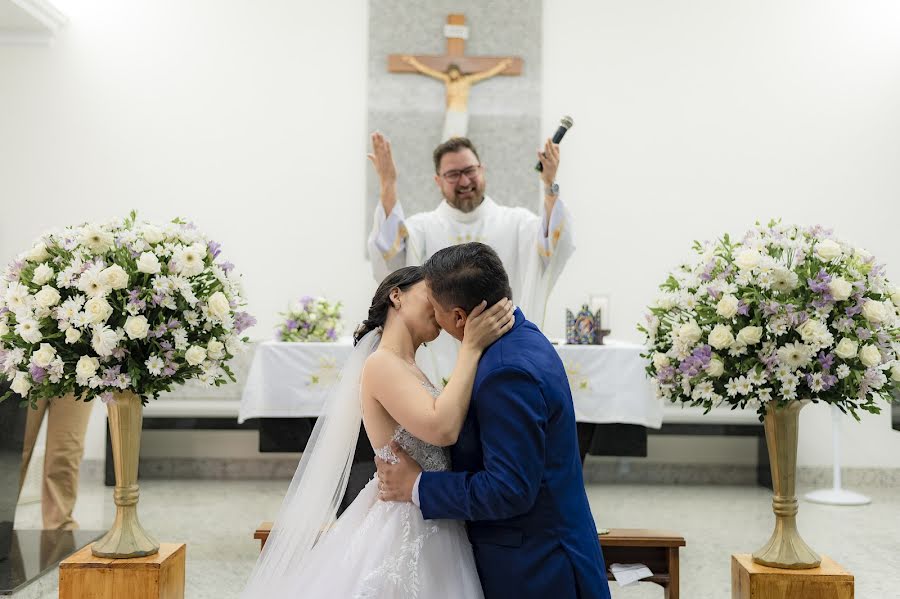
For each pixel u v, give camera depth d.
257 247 7.04
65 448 4.84
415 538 2.16
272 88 7.05
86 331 2.71
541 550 2.13
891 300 2.82
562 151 7.09
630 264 7.07
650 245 7.08
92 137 6.95
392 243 3.99
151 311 2.76
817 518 5.75
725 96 7.09
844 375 2.67
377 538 2.19
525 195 7.09
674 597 3.32
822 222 7.07
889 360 2.77
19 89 6.91
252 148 7.04
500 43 7.09
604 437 5.21
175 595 2.82
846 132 7.05
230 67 7.04
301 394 5.12
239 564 4.52
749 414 6.88
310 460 2.46
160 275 2.73
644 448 5.20
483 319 2.19
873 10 7.05
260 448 5.19
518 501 2.04
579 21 7.10
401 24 7.07
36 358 2.63
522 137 7.09
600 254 7.07
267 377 5.13
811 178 7.06
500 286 2.21
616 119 7.10
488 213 4.30
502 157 7.09
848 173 7.05
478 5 7.09
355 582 2.15
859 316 2.75
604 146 7.09
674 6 7.09
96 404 6.71
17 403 4.14
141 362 2.75
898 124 7.04
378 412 2.25
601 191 7.09
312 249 7.05
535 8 7.09
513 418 2.06
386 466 2.21
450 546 2.18
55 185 6.92
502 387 2.08
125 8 6.98
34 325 2.65
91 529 5.09
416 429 2.15
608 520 5.62
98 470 6.75
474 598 2.13
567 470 2.18
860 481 6.91
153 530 5.22
